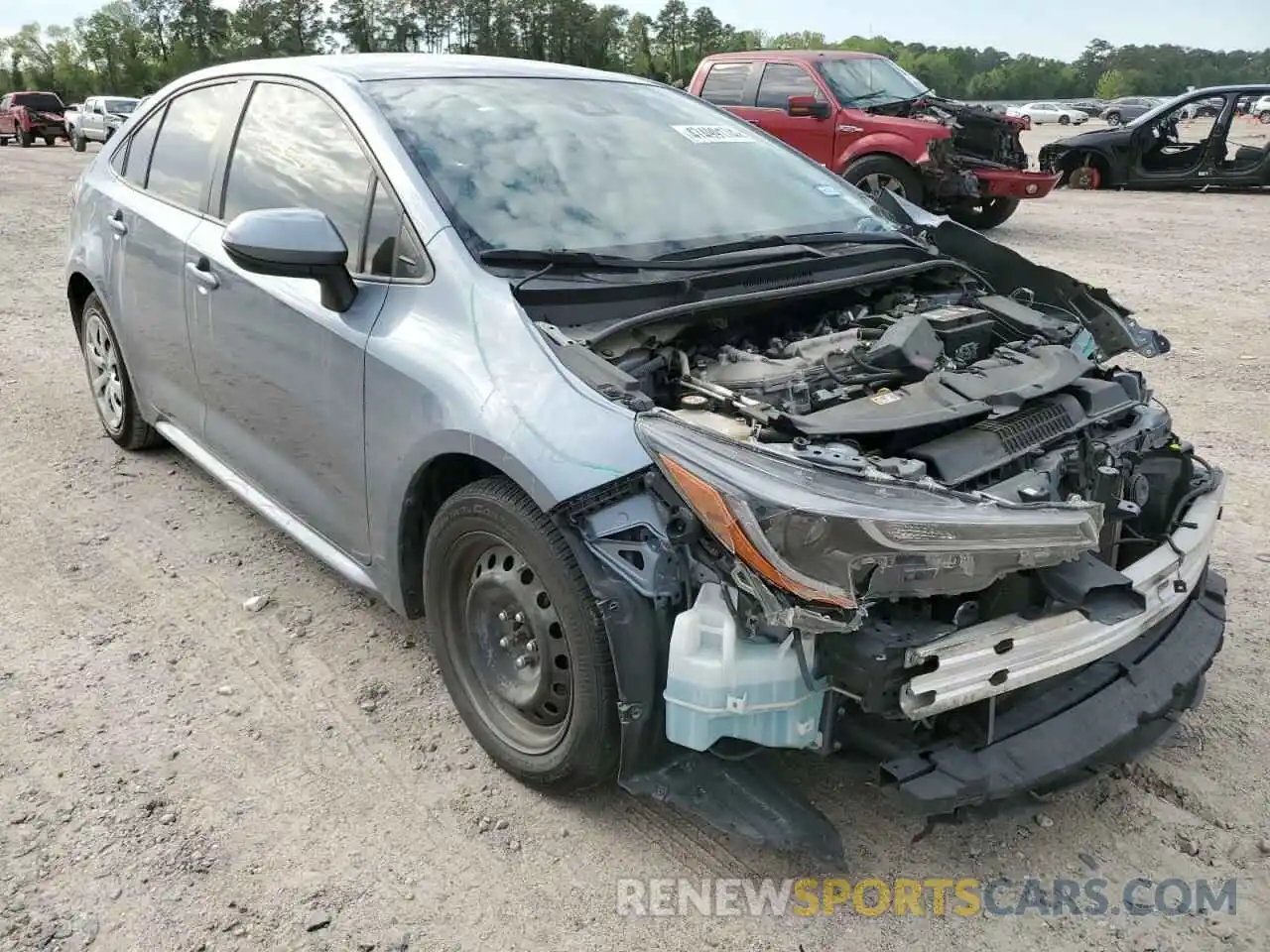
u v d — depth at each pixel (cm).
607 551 245
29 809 282
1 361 697
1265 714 329
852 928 250
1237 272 980
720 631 233
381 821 282
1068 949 244
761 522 222
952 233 399
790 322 342
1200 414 597
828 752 247
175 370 432
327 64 378
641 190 354
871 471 232
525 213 323
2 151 3039
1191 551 284
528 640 284
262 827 278
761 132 438
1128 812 288
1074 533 238
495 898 257
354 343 312
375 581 331
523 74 394
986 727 246
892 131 1168
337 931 246
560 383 262
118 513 464
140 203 449
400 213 317
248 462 394
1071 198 1581
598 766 265
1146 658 279
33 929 244
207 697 333
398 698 334
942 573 226
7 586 399
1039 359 307
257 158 382
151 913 250
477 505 274
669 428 244
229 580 406
